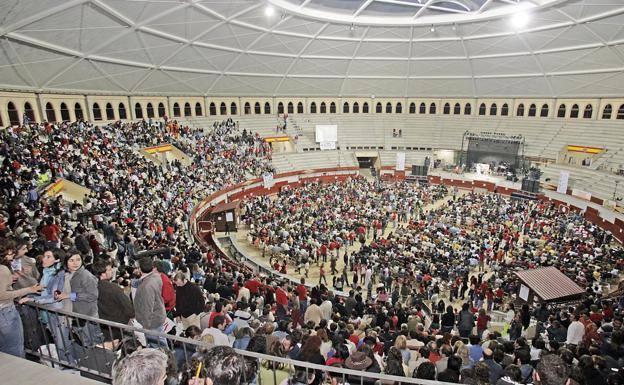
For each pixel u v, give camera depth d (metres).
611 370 7.17
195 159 37.75
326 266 24.55
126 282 9.44
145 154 33.34
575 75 41.81
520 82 46.94
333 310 13.05
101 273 6.01
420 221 30.89
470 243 24.19
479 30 38.44
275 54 42.88
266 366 6.53
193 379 3.49
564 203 37.69
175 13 29.14
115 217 18.19
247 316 9.61
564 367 4.04
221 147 42.81
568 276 17.94
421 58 46.28
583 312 12.34
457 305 18.59
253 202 34.31
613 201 31.70
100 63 32.19
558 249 23.33
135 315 6.35
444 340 9.27
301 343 8.01
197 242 20.75
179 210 25.08
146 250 13.96
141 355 2.88
